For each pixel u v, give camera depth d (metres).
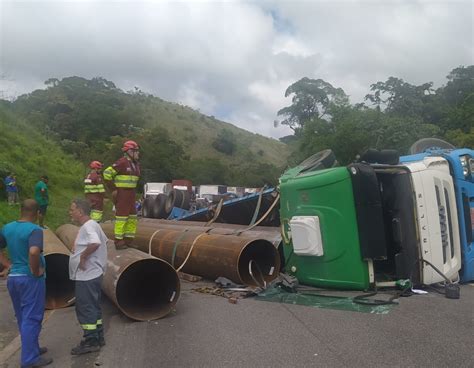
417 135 35.44
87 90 98.12
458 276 8.61
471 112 45.06
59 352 5.50
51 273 8.06
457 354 4.99
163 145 65.62
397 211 8.15
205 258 9.17
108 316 6.95
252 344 5.48
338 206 7.95
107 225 14.30
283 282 8.22
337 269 8.03
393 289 8.00
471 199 8.93
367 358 4.94
